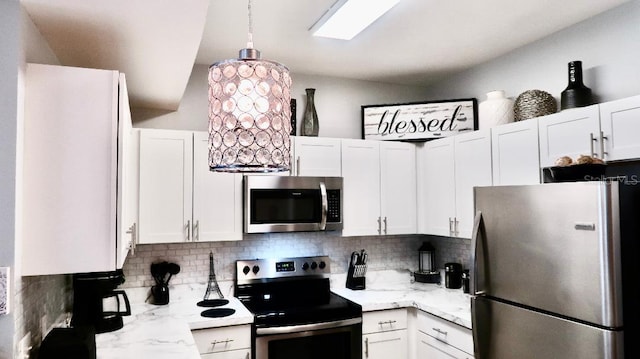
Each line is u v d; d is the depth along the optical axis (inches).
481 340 95.6
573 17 105.7
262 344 111.5
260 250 139.0
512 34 115.6
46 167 63.4
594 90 105.0
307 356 116.5
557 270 80.3
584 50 107.4
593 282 74.4
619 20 99.7
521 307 87.4
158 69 92.4
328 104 151.5
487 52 129.2
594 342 73.9
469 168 126.5
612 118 87.7
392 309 127.2
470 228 125.9
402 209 145.9
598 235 73.8
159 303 122.9
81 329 68.7
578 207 77.0
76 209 64.4
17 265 59.9
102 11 63.9
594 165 80.7
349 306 121.5
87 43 76.5
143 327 100.2
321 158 135.6
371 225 141.2
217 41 117.5
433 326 120.6
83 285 94.6
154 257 128.1
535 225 84.6
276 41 118.0
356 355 121.3
